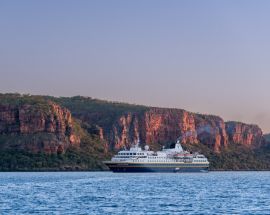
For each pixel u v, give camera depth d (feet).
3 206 610.65
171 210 581.12
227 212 569.64
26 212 558.56
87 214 545.03
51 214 544.21
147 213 555.69
